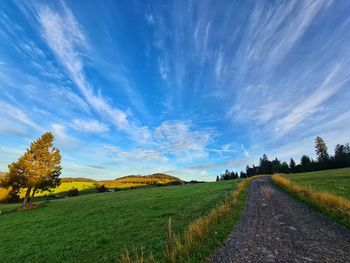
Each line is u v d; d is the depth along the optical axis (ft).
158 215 68.18
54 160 141.18
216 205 66.28
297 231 37.52
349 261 25.00
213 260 27.12
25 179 133.80
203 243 32.12
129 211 84.89
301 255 27.40
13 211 127.24
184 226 49.14
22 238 61.87
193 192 136.05
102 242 46.75
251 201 75.36
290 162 420.36
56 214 100.32
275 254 28.12
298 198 73.00
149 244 39.60
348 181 112.47
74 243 49.47
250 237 35.45
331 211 47.62
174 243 32.27
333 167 329.11
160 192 162.09
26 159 135.13
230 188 134.92
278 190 104.73
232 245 31.96
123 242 44.19
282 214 51.80
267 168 478.59
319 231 36.65
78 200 160.66
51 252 45.44
